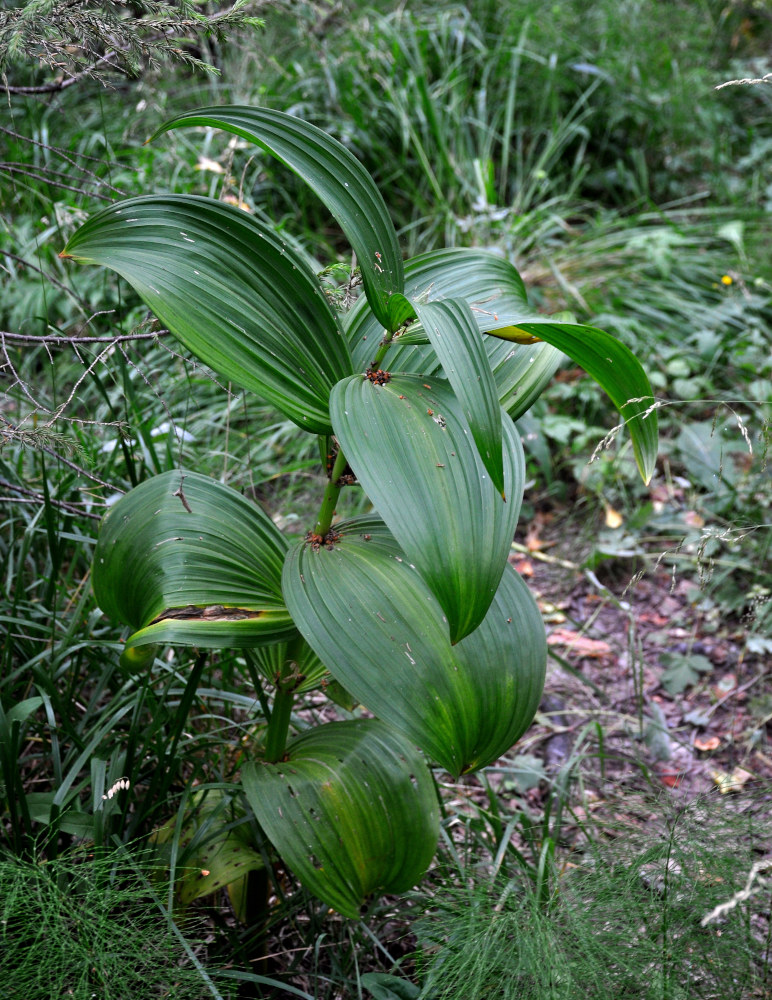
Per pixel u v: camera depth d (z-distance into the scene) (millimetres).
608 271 3801
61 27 1384
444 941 1448
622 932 1396
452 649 1263
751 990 1370
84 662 1997
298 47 4293
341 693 1551
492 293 1425
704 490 3082
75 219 2611
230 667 1961
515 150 4434
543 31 4590
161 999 1287
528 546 3037
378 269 1190
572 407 3393
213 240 1223
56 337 1533
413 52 4445
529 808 2139
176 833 1454
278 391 1216
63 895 1294
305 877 1339
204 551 1396
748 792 1569
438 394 1190
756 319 3529
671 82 4621
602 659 2637
